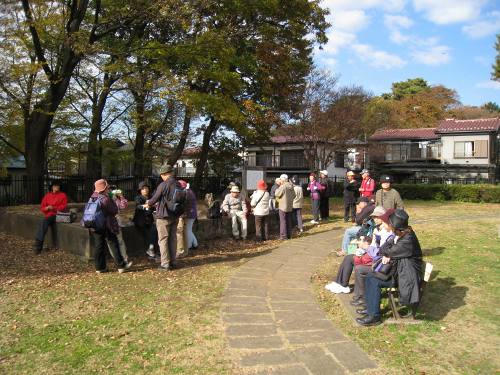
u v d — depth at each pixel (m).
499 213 17.06
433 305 5.88
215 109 14.59
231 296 6.39
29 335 4.96
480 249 9.21
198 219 10.80
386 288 5.38
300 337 4.89
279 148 40.66
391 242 5.31
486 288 6.51
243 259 8.95
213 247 10.27
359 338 4.88
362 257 6.13
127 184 21.59
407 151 40.34
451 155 38.09
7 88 14.07
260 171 15.53
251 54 17.50
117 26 14.04
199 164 22.89
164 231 7.89
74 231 9.03
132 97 19.39
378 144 38.25
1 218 12.11
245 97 20.30
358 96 29.77
